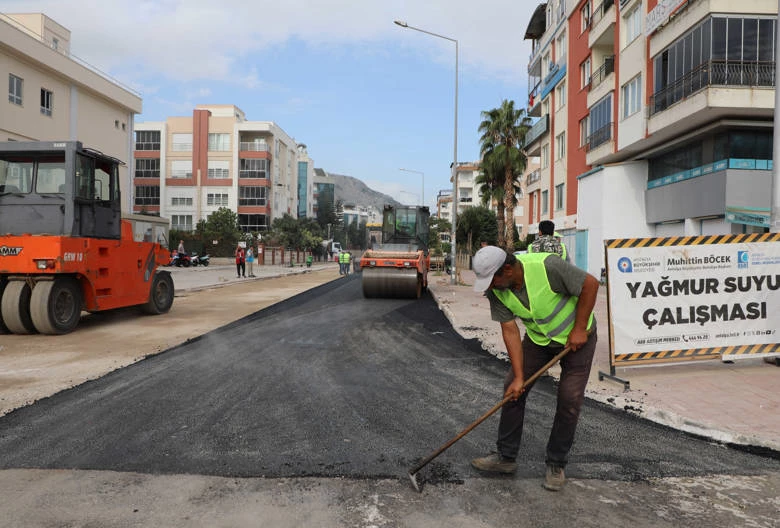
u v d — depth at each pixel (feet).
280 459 12.49
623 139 67.21
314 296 55.67
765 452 13.28
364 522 9.60
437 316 39.75
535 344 11.74
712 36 50.55
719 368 21.66
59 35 130.31
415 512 10.00
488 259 10.46
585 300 10.64
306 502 10.35
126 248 35.60
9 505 10.15
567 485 11.26
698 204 57.72
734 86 49.03
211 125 197.57
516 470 11.98
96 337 29.76
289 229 203.10
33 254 29.40
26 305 29.99
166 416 15.72
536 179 119.75
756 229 53.36
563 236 96.12
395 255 52.19
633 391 18.40
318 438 13.92
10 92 83.82
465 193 277.23
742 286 21.38
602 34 75.46
